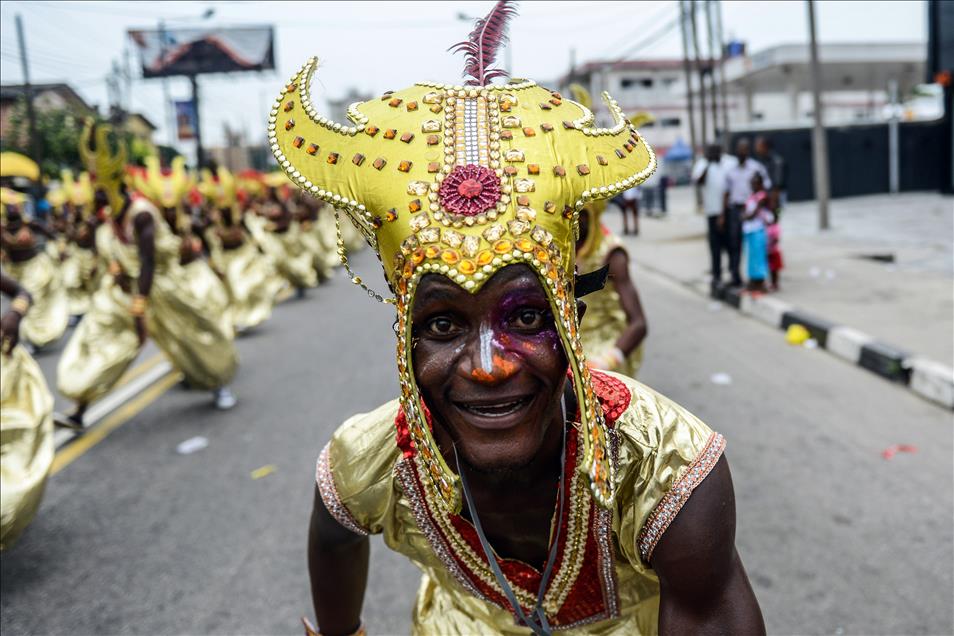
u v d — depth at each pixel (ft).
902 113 119.03
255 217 45.42
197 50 111.34
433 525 4.80
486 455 3.53
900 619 9.86
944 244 39.01
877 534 11.93
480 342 3.37
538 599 4.81
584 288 4.06
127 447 18.38
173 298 19.61
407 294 3.41
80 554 13.08
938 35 64.90
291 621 10.83
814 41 46.83
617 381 4.43
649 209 77.97
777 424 16.97
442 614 5.65
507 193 3.33
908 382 19.25
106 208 19.06
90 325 19.24
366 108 3.78
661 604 4.29
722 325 27.53
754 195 29.68
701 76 66.74
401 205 3.42
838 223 53.16
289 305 41.06
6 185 32.73
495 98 3.63
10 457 11.78
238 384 23.76
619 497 4.25
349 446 4.89
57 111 72.18
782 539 11.98
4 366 12.08
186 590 11.78
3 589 12.08
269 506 14.52
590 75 89.71
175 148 98.53
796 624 9.89
